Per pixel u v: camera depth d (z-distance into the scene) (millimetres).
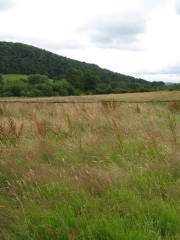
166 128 9906
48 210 4805
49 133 9242
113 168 6238
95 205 4828
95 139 8297
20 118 11023
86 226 4293
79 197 5062
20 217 4660
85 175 5719
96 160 7043
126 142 8016
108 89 83000
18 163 6543
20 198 5270
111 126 9914
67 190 5309
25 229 4355
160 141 8055
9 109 13453
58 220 4441
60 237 4199
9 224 4512
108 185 5469
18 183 5625
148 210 4645
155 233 4094
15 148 7414
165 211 4547
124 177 5805
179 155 6797
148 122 10914
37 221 4535
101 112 12211
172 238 4078
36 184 5570
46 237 4266
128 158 7105
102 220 4367
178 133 9055
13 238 4273
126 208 4738
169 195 5184
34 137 8664
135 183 5625
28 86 68875
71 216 4547
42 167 6316
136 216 4551
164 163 6480
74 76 81312
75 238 4176
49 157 7254
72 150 7492
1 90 66188
